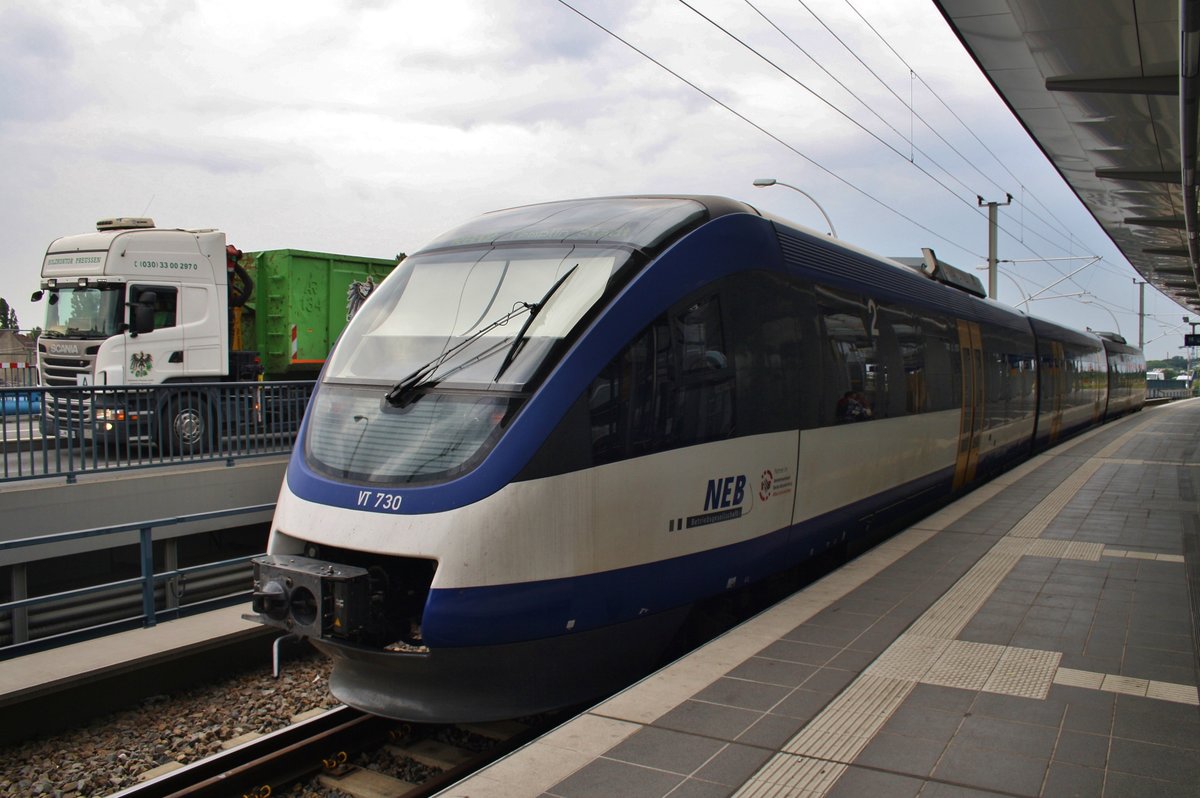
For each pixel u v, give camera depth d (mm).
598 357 5820
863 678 5160
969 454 12891
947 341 11891
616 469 5809
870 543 10711
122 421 10273
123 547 10336
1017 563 8047
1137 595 6957
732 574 6762
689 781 3936
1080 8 10633
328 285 18281
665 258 6371
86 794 5930
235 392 11492
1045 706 4734
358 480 5789
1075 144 17094
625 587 5902
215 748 6625
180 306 14680
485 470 5441
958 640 5852
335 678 5926
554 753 4223
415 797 5516
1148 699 4824
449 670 5453
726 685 5062
